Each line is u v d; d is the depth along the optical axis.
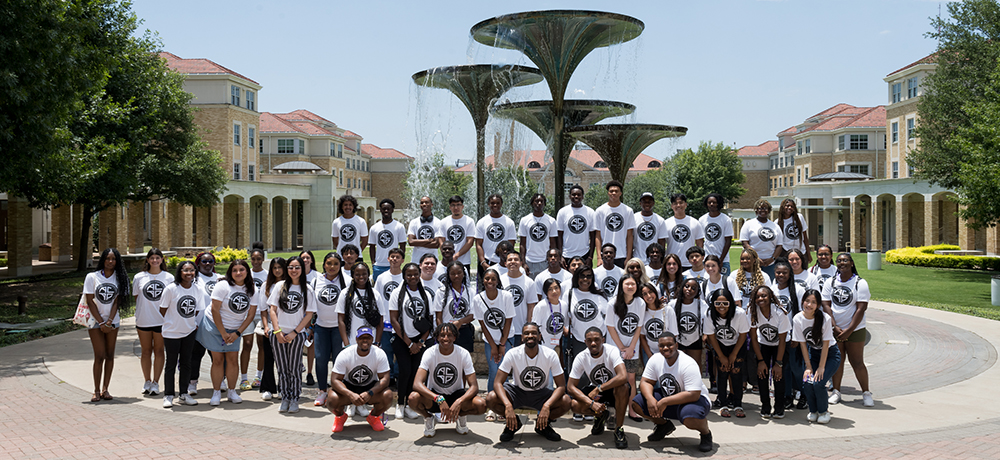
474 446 6.94
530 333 7.10
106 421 7.70
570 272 9.23
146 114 25.64
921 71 44.03
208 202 32.94
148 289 8.84
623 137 14.57
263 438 7.11
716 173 62.41
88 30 16.97
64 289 23.28
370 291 8.35
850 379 10.34
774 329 8.00
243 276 8.52
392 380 9.28
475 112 14.53
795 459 6.46
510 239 10.36
